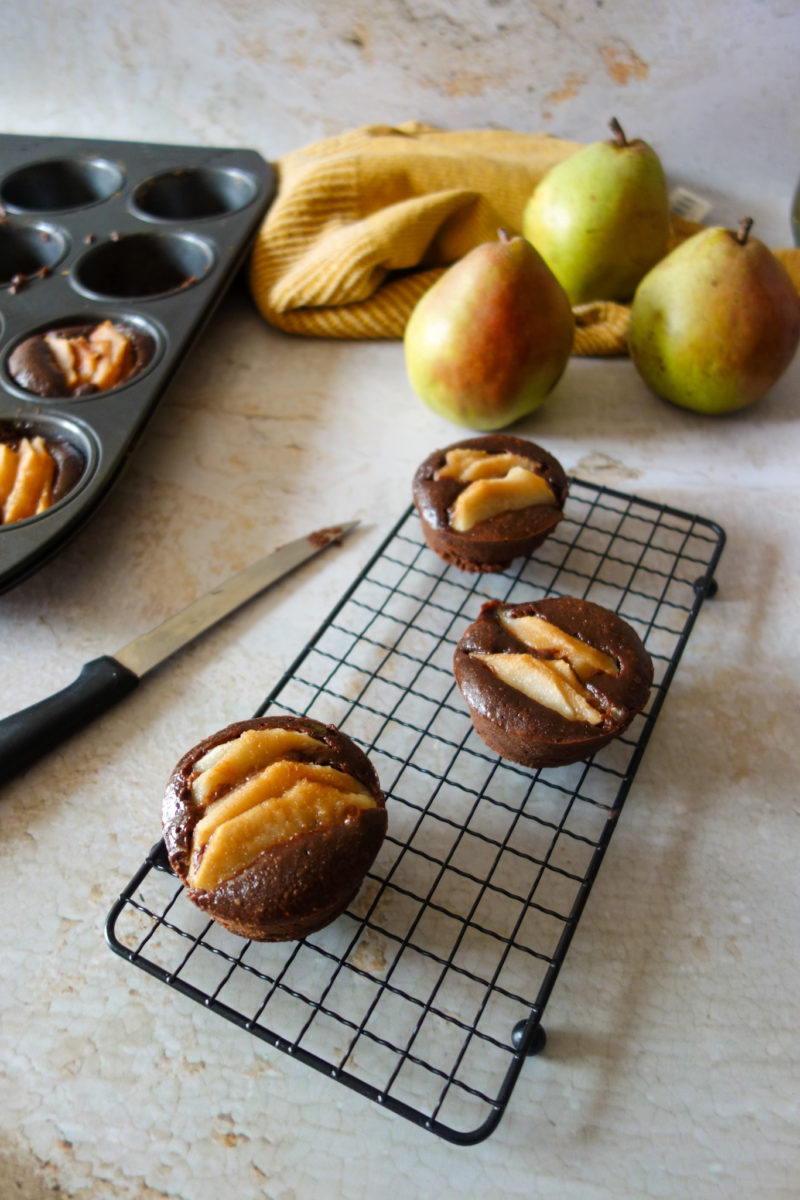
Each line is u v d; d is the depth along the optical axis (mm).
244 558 439
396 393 519
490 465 414
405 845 345
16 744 360
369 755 374
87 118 614
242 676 398
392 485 470
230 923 307
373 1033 317
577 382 523
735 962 333
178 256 548
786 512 458
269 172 578
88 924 338
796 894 347
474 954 332
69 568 435
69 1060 313
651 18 521
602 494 465
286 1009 321
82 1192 293
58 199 601
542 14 528
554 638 355
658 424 500
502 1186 296
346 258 516
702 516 455
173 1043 317
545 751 342
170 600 424
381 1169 298
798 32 517
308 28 554
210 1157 299
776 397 516
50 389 457
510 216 551
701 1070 314
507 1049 295
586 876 326
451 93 572
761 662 405
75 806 364
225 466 479
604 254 505
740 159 568
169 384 470
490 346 443
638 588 427
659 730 384
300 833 308
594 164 488
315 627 414
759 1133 305
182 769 326
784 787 371
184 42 571
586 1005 324
